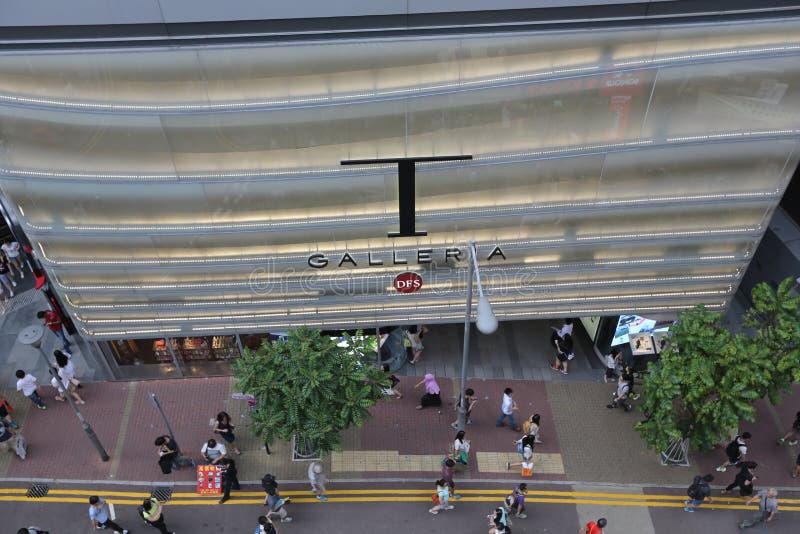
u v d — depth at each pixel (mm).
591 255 23641
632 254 23672
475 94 19359
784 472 23750
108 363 26141
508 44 18531
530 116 19969
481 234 22750
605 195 22000
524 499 22719
